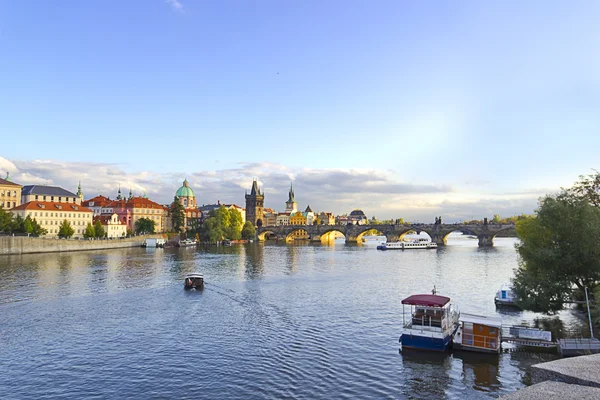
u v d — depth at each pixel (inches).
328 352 2009.1
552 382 547.8
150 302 3097.9
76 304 3004.4
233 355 1957.4
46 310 2810.0
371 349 2054.6
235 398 1523.1
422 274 4768.7
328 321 2576.3
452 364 1865.2
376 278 4426.7
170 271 4857.3
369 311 2844.5
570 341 1925.4
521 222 3415.4
